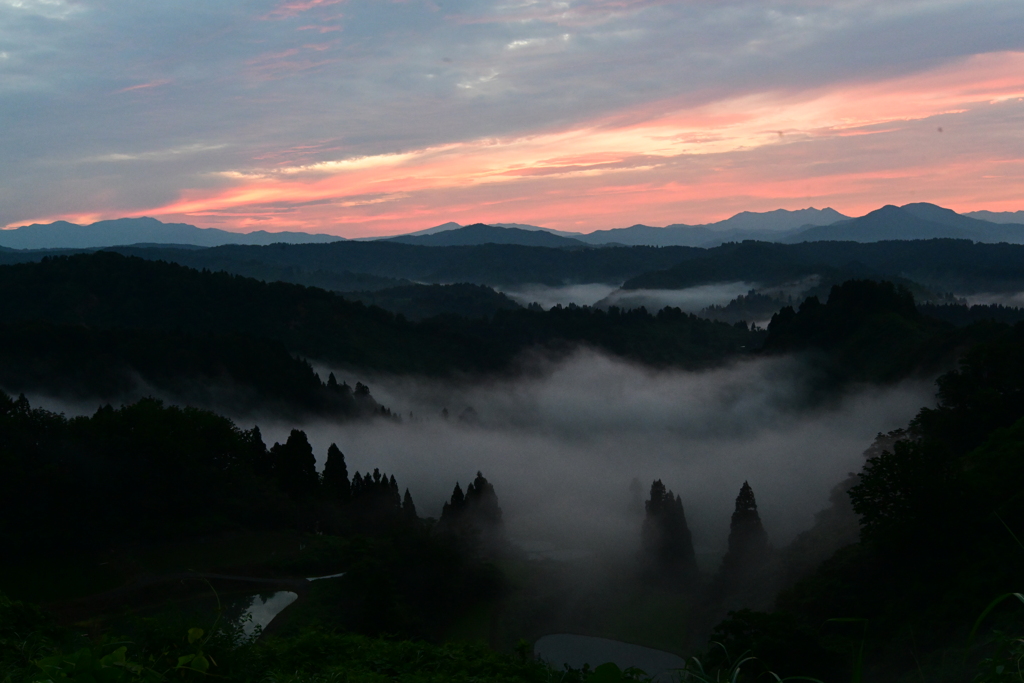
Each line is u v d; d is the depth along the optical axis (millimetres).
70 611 38625
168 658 7180
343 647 12391
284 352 169375
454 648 13711
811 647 21938
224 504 56188
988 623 22250
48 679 5043
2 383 136375
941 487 31281
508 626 54562
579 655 54594
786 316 195500
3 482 46438
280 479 64312
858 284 169125
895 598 30344
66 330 154625
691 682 5211
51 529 46188
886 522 32719
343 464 70750
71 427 55062
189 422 59281
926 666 21188
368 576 42031
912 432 60781
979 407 52094
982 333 115000
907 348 135750
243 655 8047
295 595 42125
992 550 27641
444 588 51375
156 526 50938
